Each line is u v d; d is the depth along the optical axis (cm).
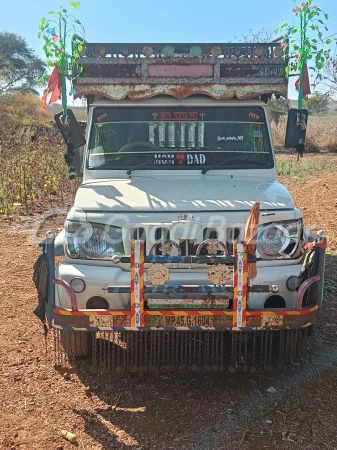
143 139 504
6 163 1490
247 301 383
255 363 431
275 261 404
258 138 507
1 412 372
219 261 367
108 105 504
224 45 495
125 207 407
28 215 1070
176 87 495
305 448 332
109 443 340
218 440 341
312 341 484
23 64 4697
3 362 443
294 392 398
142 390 405
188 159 500
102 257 402
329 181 1436
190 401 390
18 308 562
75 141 511
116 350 455
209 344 446
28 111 3038
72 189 1314
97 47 495
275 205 410
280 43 495
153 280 368
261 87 493
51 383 413
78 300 394
